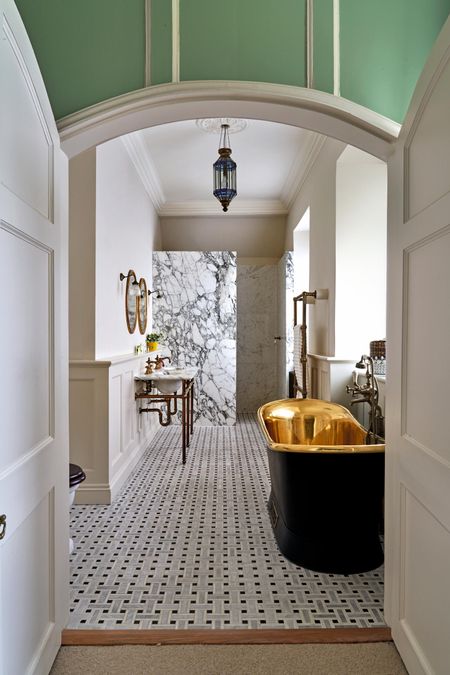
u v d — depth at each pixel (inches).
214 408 231.1
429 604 55.7
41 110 58.4
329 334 150.2
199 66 68.3
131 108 67.4
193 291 231.9
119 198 156.2
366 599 80.4
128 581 85.9
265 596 81.1
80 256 128.4
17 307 51.9
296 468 88.9
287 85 67.7
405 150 63.5
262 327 268.2
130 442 157.2
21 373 53.2
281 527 99.5
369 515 90.6
